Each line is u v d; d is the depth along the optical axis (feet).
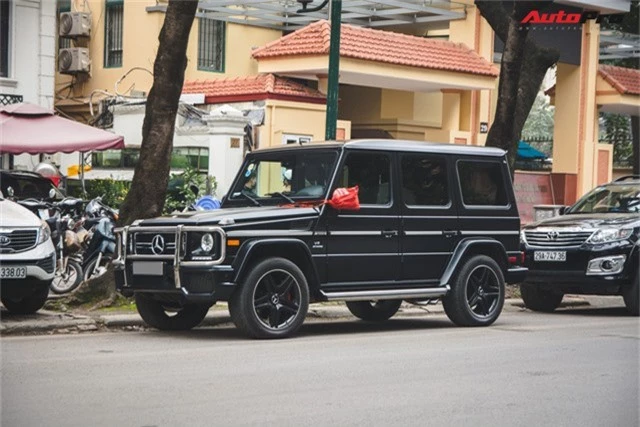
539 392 34.12
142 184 56.03
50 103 101.40
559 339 48.32
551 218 65.21
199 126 92.99
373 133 120.16
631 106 128.06
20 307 51.67
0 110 80.28
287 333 46.68
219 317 53.21
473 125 113.70
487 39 114.11
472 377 36.81
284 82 101.09
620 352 43.83
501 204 55.16
